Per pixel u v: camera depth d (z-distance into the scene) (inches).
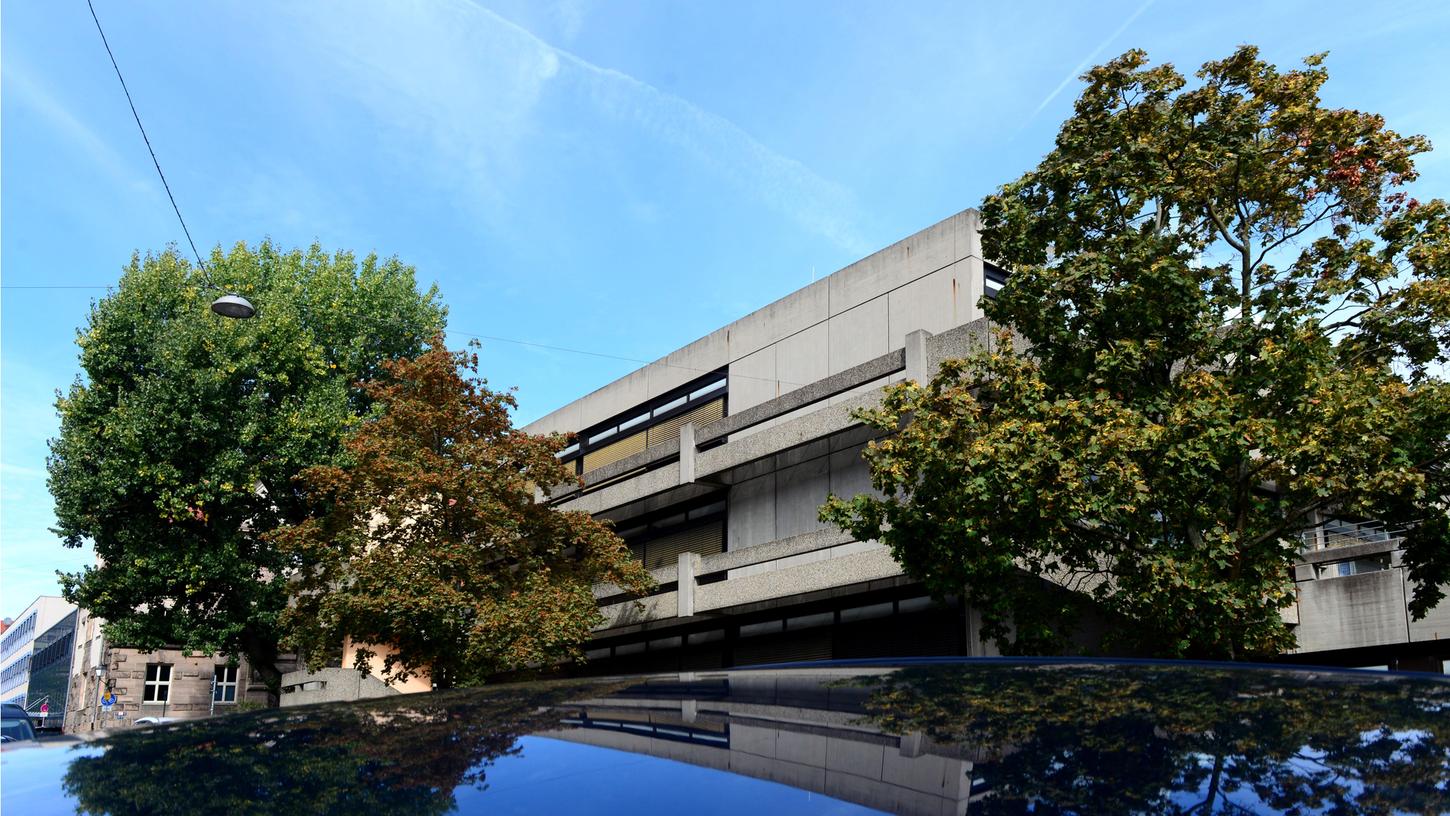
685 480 935.7
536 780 53.6
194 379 1027.3
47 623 3380.9
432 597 771.4
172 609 1101.7
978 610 718.5
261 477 1077.1
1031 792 49.6
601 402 1240.2
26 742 69.7
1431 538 488.1
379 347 1278.3
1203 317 515.2
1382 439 449.7
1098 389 523.8
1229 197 547.2
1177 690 73.2
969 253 836.0
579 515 881.5
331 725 72.2
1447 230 495.8
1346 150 520.4
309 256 1294.3
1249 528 524.4
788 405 850.1
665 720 69.8
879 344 893.8
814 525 864.3
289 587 888.3
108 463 1006.4
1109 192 552.4
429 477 796.6
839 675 88.7
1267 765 52.4
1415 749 54.6
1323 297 499.2
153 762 60.2
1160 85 550.0
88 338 1045.2
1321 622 705.0
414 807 49.4
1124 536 527.8
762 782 52.1
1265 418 484.7
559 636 786.2
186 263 1146.7
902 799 48.7
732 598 849.5
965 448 518.6
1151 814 46.0
